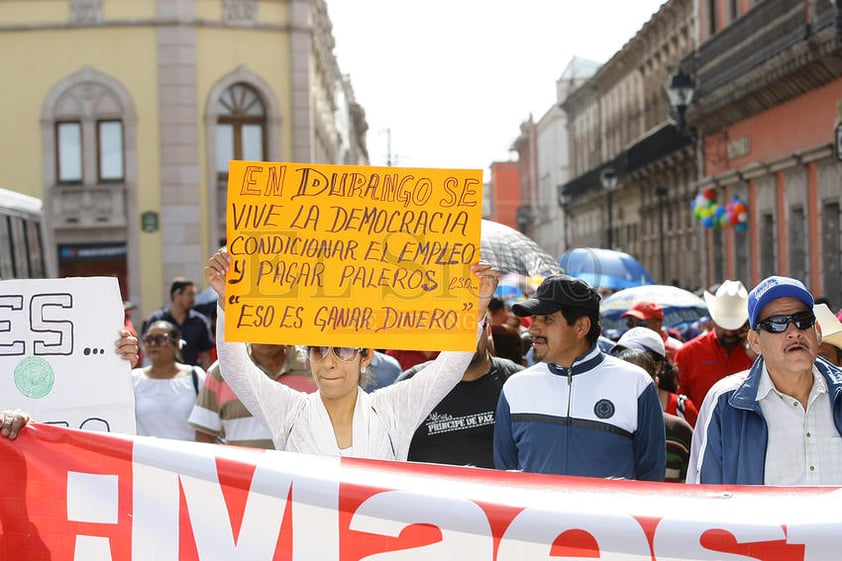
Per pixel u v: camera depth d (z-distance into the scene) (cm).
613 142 5503
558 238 7794
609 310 1362
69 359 484
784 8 2428
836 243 2391
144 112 3017
